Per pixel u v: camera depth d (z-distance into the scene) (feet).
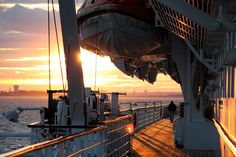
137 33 47.01
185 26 29.17
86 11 47.80
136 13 46.06
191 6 19.15
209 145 47.44
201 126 47.70
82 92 30.14
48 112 33.12
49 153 19.12
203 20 18.78
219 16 15.65
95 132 28.81
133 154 43.96
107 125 32.68
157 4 29.81
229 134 23.02
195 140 47.73
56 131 30.68
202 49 35.94
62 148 20.74
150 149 47.98
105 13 46.70
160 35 48.88
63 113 31.22
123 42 48.52
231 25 15.01
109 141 34.86
